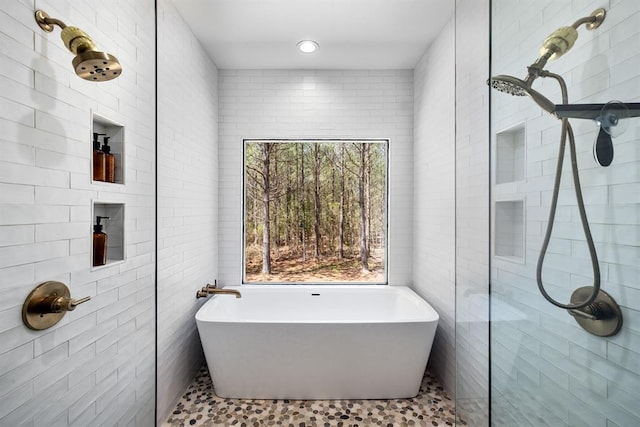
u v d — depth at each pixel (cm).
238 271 293
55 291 107
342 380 208
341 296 288
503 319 118
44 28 103
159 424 183
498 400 120
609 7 84
